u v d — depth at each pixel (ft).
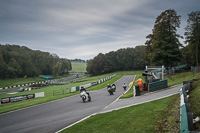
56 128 27.96
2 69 287.89
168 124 23.47
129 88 98.02
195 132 15.11
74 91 111.14
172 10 133.90
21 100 90.17
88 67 387.14
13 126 32.45
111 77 218.59
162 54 131.13
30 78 333.42
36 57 401.49
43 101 66.13
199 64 155.63
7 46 365.40
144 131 21.79
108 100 54.95
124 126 24.54
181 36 134.31
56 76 410.93
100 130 24.13
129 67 373.61
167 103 36.88
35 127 29.89
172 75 130.21
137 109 34.22
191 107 29.19
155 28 143.23
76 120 31.86
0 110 56.44
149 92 58.80
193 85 52.85
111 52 380.99
